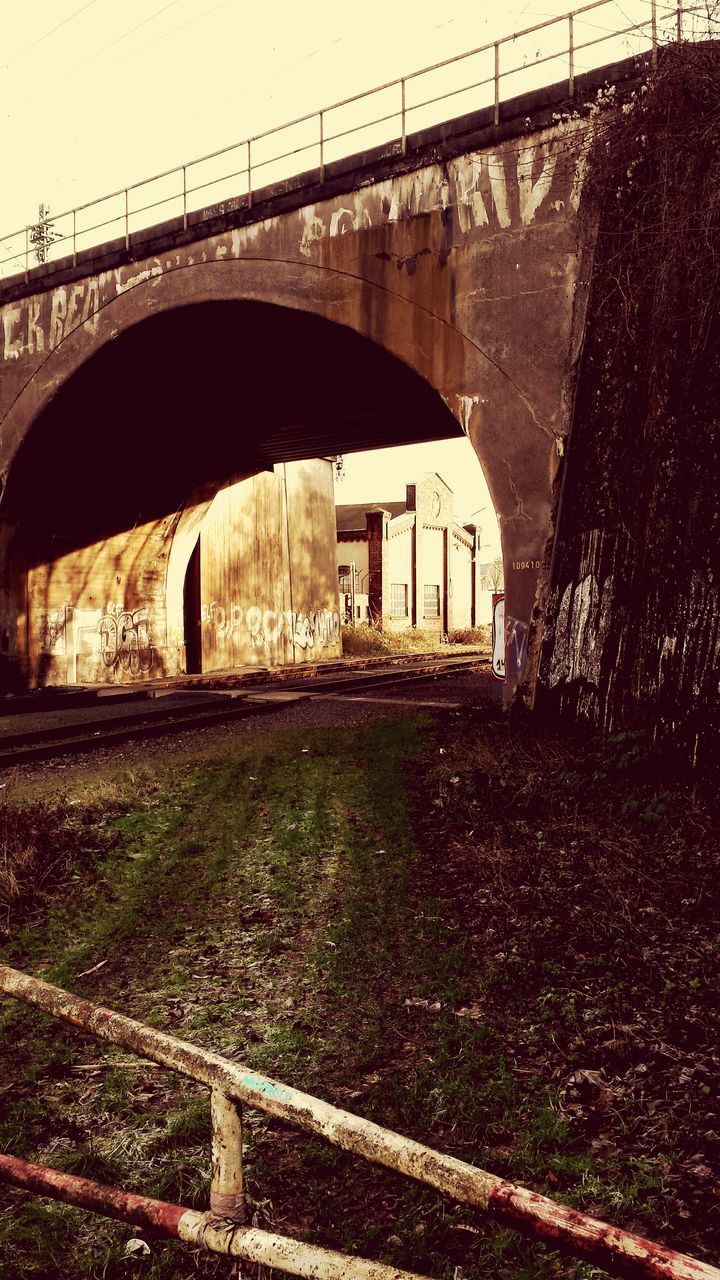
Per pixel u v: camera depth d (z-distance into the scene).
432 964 4.83
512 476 12.09
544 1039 4.03
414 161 12.91
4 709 17.69
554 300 11.63
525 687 11.86
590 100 11.15
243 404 21.66
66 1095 3.62
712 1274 1.17
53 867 6.71
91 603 23.19
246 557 28.72
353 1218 2.86
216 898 6.09
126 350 17.47
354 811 8.27
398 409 21.20
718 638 7.96
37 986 2.08
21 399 18.83
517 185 11.92
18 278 18.61
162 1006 4.42
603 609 10.13
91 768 11.60
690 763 7.83
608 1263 1.24
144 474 22.97
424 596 45.44
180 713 17.52
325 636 32.88
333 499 33.72
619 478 10.18
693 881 5.84
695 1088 3.57
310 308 14.14
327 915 5.69
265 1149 3.26
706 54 9.27
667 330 9.50
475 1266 2.64
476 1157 3.13
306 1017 4.26
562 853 6.57
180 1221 1.75
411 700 17.97
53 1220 2.82
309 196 14.01
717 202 8.88
